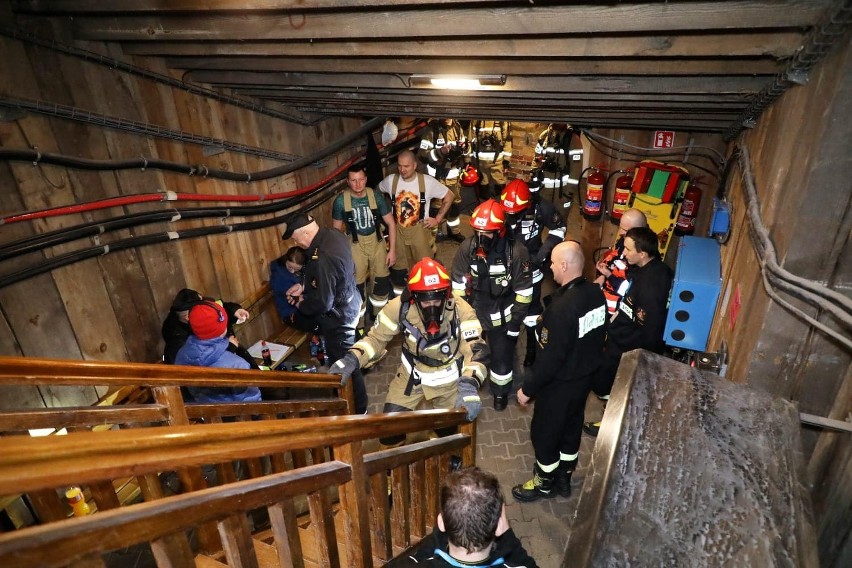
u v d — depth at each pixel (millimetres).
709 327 3393
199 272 4582
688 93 3084
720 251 3736
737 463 856
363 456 2074
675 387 1005
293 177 6023
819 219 1749
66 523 844
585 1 2123
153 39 3090
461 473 1826
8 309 3035
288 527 1544
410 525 2920
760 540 738
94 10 2744
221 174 4672
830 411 1732
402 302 3584
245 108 5020
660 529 763
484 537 1681
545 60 3057
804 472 840
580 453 4562
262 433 1377
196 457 1169
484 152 7828
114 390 3637
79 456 909
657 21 2078
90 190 3498
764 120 2990
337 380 3486
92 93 3449
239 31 2889
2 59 2904
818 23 1716
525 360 5430
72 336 3432
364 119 7379
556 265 3461
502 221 4316
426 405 4258
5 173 2969
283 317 5109
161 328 4172
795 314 1878
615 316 4121
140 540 995
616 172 5668
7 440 827
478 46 2787
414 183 6074
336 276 4422
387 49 2992
